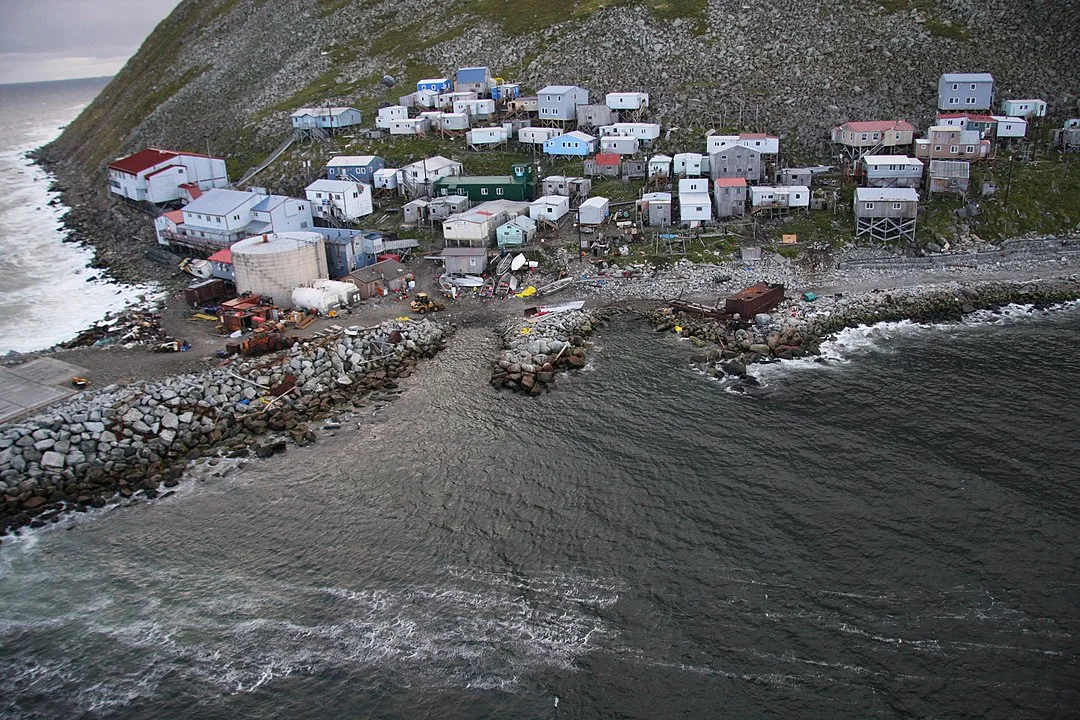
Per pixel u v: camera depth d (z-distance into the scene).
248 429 62.53
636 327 78.31
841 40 128.25
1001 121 105.50
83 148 189.88
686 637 41.75
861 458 56.09
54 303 92.00
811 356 71.44
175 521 52.50
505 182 106.75
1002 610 42.38
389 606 44.56
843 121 112.50
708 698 38.16
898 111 113.31
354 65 160.00
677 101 122.44
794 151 109.06
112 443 58.81
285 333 76.38
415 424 63.22
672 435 59.97
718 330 75.69
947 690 37.91
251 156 134.62
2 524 52.16
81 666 41.25
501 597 44.91
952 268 86.75
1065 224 92.12
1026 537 47.56
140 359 71.75
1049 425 58.75
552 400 65.88
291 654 41.66
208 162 125.12
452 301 85.12
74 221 131.38
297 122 133.25
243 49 182.25
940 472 54.00
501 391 67.88
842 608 43.12
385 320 79.75
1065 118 109.31
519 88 134.50
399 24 172.38
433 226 102.12
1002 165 101.31
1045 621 41.50
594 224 96.50
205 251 103.56
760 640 41.38
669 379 68.44
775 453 57.12
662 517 51.00
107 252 112.06
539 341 72.88
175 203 122.88
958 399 63.12
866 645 40.72
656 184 105.25
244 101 158.38
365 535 50.47
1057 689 37.59
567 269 89.50
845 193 98.62
